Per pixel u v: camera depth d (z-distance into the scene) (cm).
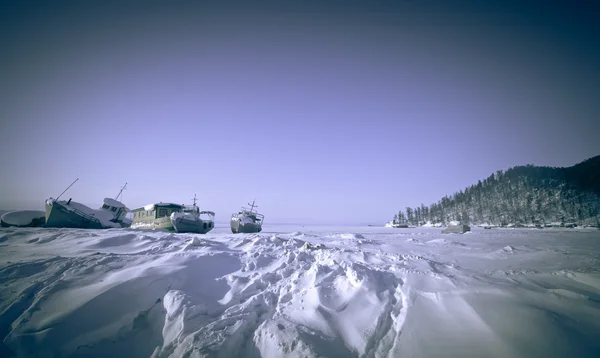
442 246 1853
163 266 756
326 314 577
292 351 458
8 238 1202
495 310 541
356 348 488
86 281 657
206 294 689
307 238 2291
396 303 622
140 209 3428
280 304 646
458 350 447
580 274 828
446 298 598
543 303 593
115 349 510
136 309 595
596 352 440
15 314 547
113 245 1105
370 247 1714
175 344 500
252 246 1202
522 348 443
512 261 1214
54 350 473
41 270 719
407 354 451
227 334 507
